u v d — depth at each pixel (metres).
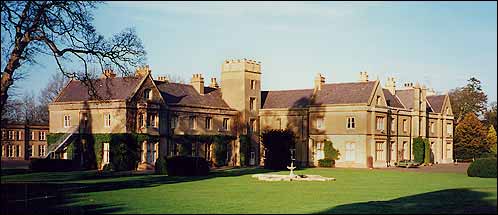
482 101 101.56
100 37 33.25
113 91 59.25
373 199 28.20
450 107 84.56
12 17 28.58
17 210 23.91
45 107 100.00
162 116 61.66
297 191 33.34
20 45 28.98
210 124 69.12
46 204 26.00
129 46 34.84
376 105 68.12
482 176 44.91
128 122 57.69
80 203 26.39
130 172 53.38
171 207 24.86
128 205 25.58
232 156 71.75
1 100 28.41
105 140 57.91
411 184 38.81
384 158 69.25
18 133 83.38
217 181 42.09
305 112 71.50
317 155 70.56
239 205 25.69
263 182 41.09
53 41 30.92
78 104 60.69
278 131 63.38
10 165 66.06
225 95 73.94
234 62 73.44
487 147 77.06
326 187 36.66
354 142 67.31
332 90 71.50
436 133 80.75
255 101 74.75
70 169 56.78
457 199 23.39
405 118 74.31
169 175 49.03
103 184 38.22
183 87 69.25
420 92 76.69
